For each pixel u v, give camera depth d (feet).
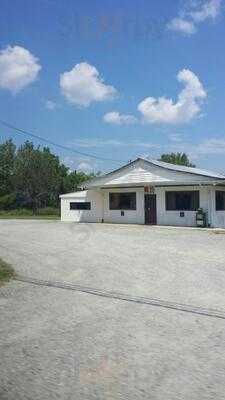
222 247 67.67
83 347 23.04
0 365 20.63
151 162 120.57
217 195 115.24
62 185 226.99
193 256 57.16
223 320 27.96
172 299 33.60
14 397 17.35
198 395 17.51
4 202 217.97
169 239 80.28
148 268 47.73
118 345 23.34
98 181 129.70
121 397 17.34
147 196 122.52
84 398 17.26
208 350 22.56
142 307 31.30
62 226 114.42
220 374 19.56
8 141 232.12
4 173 228.22
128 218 126.21
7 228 106.93
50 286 38.50
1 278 41.50
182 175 114.83
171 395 17.52
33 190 220.23
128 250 63.05
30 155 222.48
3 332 25.58
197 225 111.86
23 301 33.14
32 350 22.61
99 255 57.57
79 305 31.86
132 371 19.90
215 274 44.09
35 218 168.45
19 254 58.08
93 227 110.83
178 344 23.47
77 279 41.57
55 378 19.13
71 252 60.44
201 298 33.88
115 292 36.04
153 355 21.88
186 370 20.01
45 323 27.35
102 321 27.81
